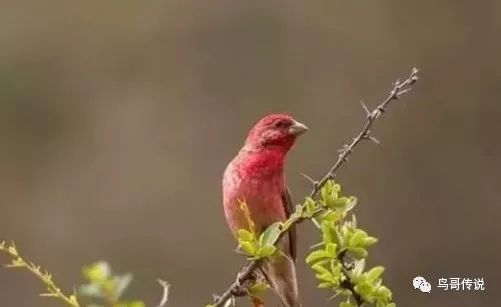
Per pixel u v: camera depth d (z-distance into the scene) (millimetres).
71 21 19109
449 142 18234
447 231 17453
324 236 4867
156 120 18453
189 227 17188
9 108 18359
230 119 18406
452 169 17984
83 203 17688
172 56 18828
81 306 4559
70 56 18922
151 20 18969
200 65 18781
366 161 17672
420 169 17828
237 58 18734
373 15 18875
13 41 18891
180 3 19000
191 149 18094
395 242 17234
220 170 17891
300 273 14734
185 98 18562
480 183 17938
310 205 5008
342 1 18875
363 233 4836
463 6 18875
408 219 17422
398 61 18781
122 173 17938
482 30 18969
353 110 18312
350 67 18688
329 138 17938
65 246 17172
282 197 6902
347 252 4852
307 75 18641
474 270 17062
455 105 18578
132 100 18656
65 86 18781
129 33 18969
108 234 17266
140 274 16688
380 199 17484
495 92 18656
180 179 17766
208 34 18844
